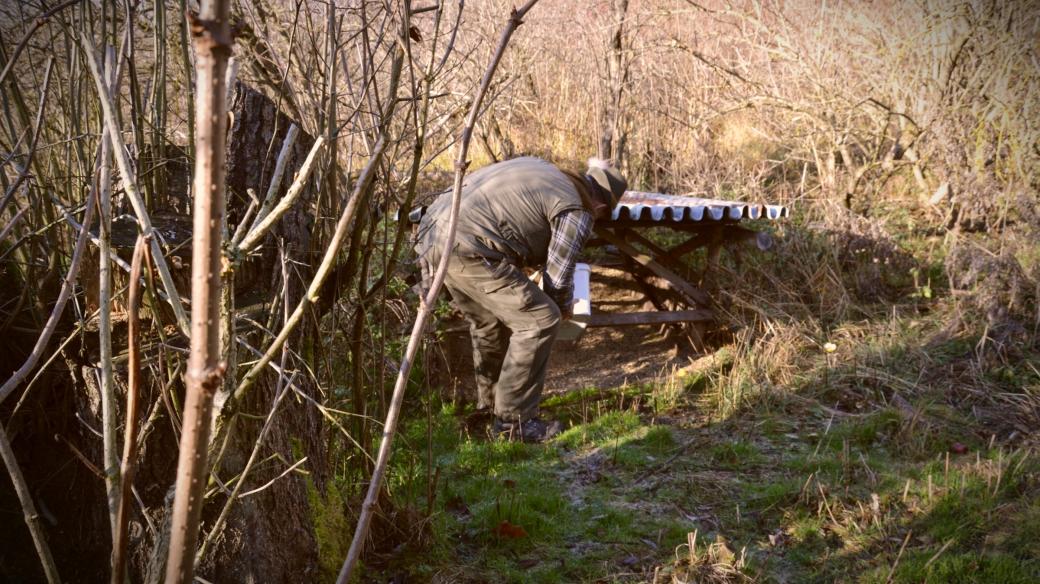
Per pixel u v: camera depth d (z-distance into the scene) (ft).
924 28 22.50
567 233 12.51
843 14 23.66
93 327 6.75
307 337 8.21
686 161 25.41
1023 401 13.96
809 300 18.48
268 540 7.06
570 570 9.39
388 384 13.91
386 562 8.97
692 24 26.48
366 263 8.46
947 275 18.92
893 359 15.67
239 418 6.71
